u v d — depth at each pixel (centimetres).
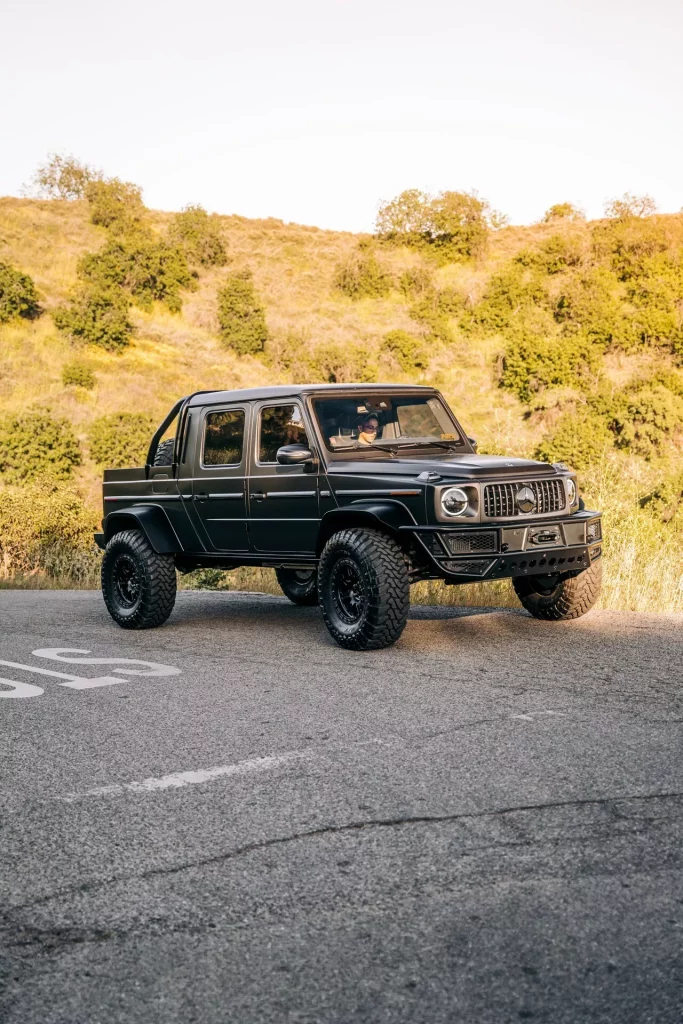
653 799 390
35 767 468
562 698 557
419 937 288
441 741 482
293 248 6556
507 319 5069
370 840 360
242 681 640
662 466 2948
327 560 728
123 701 597
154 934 297
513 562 688
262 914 306
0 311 4644
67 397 4034
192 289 5678
